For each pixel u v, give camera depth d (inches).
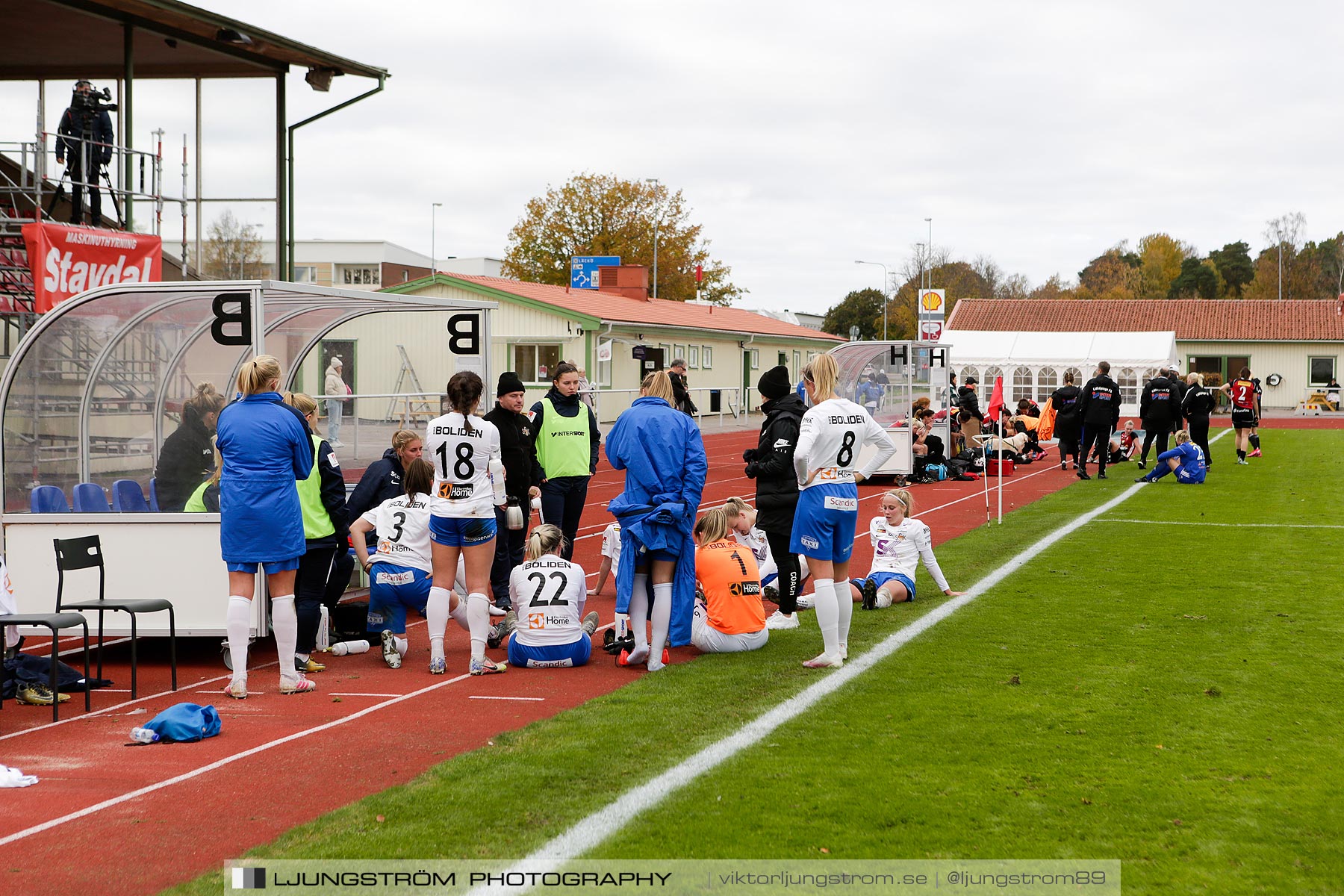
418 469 339.0
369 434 496.4
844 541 303.9
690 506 303.7
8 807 203.9
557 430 390.3
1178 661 301.7
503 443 367.9
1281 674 286.7
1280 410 2461.9
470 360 442.0
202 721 247.4
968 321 2687.0
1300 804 197.3
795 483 355.6
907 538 390.6
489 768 219.5
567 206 2655.0
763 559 404.2
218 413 338.6
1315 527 573.6
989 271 4183.1
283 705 275.9
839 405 300.2
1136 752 226.7
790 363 2161.7
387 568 337.7
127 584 327.3
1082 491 777.6
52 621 264.4
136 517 327.0
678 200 2709.2
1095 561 468.8
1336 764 218.2
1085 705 260.7
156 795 210.1
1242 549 501.0
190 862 179.2
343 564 343.0
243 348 339.0
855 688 278.2
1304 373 2456.9
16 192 622.8
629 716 256.2
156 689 295.4
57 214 647.1
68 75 676.7
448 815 195.9
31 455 343.0
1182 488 792.9
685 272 2696.9
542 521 388.5
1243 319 2541.8
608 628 364.5
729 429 1556.3
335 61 716.0
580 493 395.5
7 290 576.1
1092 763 220.1
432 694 284.8
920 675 290.4
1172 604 378.6
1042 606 377.1
